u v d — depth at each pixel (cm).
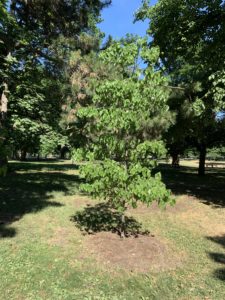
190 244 702
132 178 625
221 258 628
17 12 1356
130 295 477
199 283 522
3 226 773
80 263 572
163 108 679
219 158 7219
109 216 898
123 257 600
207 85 1344
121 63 658
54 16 1335
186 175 2383
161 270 562
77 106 1267
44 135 1351
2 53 1302
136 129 639
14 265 554
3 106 1273
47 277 517
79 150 662
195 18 1259
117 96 627
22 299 454
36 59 1427
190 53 1428
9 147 461
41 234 723
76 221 839
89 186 634
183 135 1446
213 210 1057
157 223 858
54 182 1556
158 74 648
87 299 460
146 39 669
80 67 1290
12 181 1520
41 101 1394
